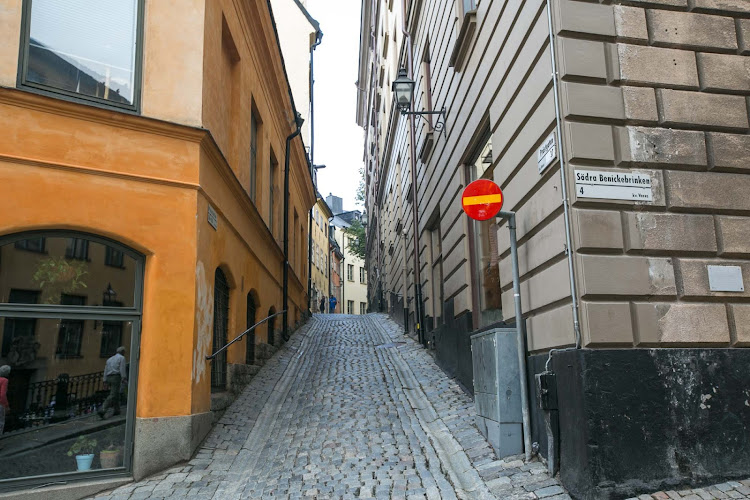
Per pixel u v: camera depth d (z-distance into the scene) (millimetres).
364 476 6035
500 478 5504
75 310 6539
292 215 18594
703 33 5793
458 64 9516
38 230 6484
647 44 5660
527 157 6281
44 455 6109
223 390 8922
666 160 5441
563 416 5258
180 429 6727
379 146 26578
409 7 15336
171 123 7277
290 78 23188
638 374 4973
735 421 5062
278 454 7023
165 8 7758
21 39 6781
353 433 7559
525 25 6250
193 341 7074
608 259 5152
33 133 6520
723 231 5422
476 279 9141
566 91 5395
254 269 11453
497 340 6293
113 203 6844
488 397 6465
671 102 5566
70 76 7043
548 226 5660
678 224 5348
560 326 5395
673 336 5129
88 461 6285
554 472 5344
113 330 6738
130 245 6910
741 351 5227
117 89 7332
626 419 4871
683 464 4883
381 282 29219
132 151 7066
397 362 12531
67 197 6590
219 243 8469
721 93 5730
